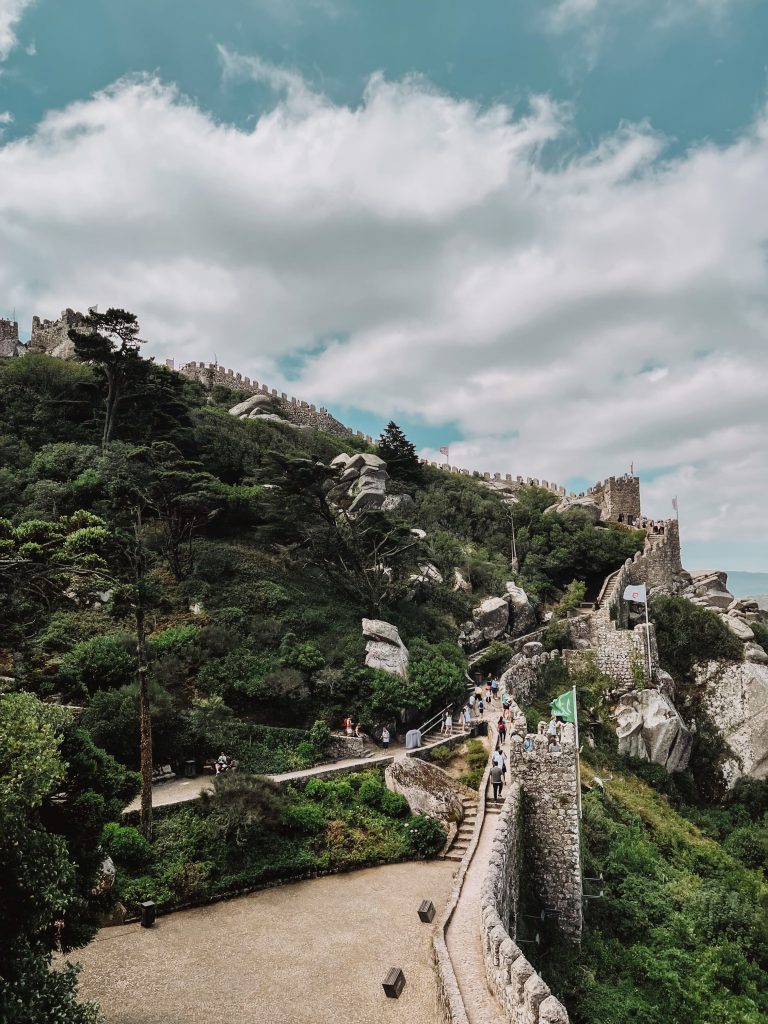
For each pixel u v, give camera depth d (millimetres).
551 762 22891
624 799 34531
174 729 26453
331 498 55062
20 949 10445
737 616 57562
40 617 30891
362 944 16391
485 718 34250
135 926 17422
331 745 28641
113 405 48750
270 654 32875
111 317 47312
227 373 84125
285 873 20375
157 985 14594
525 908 20781
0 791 10375
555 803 22672
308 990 14359
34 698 13211
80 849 12805
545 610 57938
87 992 14312
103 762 14578
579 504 74812
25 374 54344
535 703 42688
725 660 49344
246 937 16828
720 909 24422
